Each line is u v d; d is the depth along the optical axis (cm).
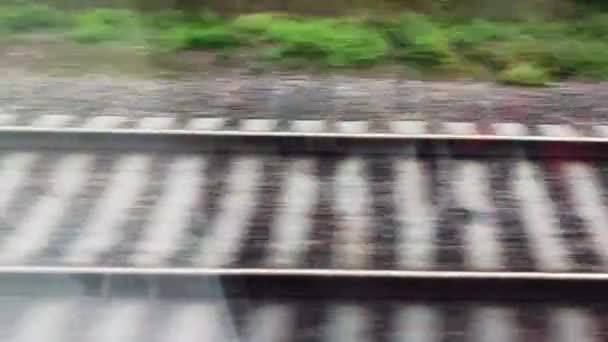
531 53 816
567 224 514
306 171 571
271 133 591
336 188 552
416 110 679
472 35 862
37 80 741
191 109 676
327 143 590
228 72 780
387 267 468
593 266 468
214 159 584
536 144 585
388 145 589
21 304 426
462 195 545
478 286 430
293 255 480
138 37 861
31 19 878
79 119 655
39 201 536
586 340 408
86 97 700
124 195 545
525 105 695
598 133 636
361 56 806
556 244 492
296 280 434
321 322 417
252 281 434
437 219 519
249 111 673
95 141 591
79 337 407
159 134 590
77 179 561
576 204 536
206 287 433
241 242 493
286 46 819
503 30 878
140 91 719
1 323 414
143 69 780
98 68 780
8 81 734
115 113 667
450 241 495
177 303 428
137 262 473
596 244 492
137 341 405
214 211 528
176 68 784
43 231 504
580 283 429
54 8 938
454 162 580
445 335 410
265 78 763
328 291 433
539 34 886
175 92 717
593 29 902
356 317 420
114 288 433
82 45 834
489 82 769
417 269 466
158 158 585
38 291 433
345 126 644
